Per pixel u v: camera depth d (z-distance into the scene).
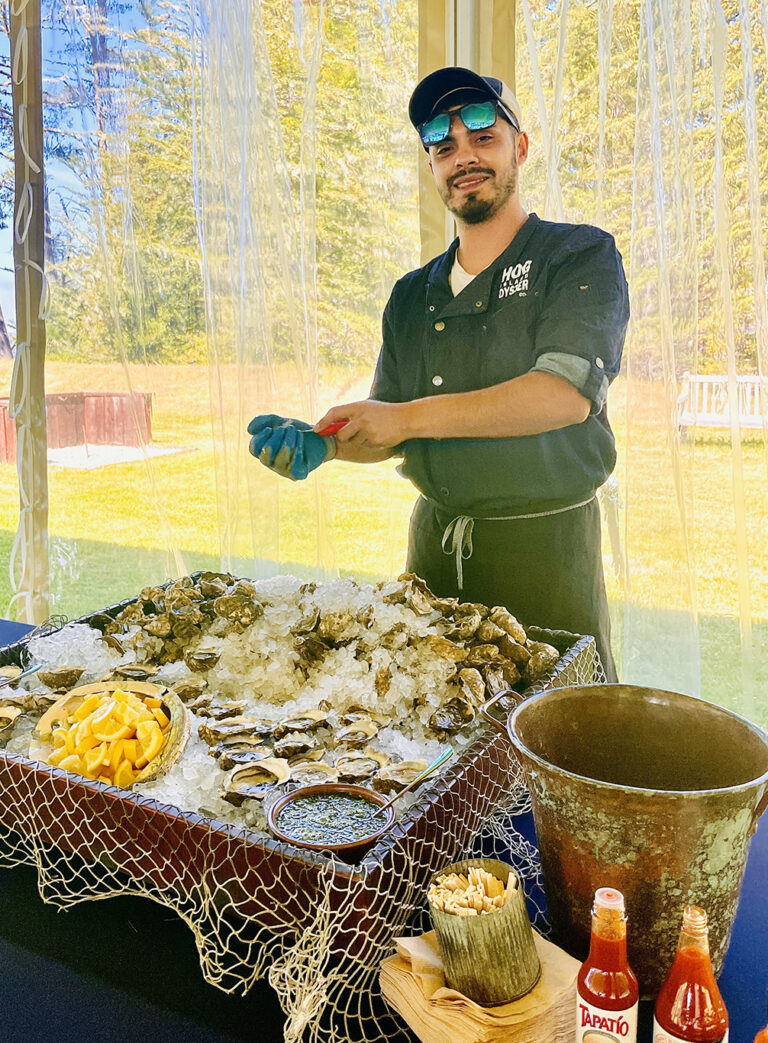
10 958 0.83
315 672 1.19
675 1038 0.58
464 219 1.61
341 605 1.21
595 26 1.82
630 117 1.82
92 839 0.89
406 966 0.72
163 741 1.00
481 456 1.58
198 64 2.20
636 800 0.65
